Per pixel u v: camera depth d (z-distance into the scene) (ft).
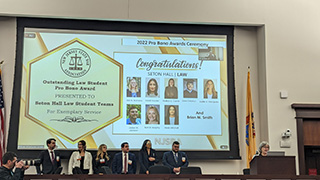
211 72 45.32
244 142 44.98
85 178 29.73
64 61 44.21
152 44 45.14
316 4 46.44
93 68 44.37
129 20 44.57
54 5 44.01
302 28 45.98
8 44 44.06
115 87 44.29
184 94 44.75
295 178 29.68
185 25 45.65
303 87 45.11
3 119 42.63
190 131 44.24
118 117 43.91
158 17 44.75
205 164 44.27
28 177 29.45
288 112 44.60
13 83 43.37
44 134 42.98
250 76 46.11
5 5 43.50
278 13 46.01
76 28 44.68
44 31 44.39
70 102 43.73
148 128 43.93
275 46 45.50
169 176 29.89
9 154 27.20
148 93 44.47
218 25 46.01
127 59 44.75
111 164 42.88
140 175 29.89
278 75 45.09
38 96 43.47
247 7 45.75
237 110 45.42
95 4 44.34
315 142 44.96
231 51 45.80
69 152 42.86
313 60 45.62
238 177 29.78
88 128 43.50
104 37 44.83
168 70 44.93
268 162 29.96
